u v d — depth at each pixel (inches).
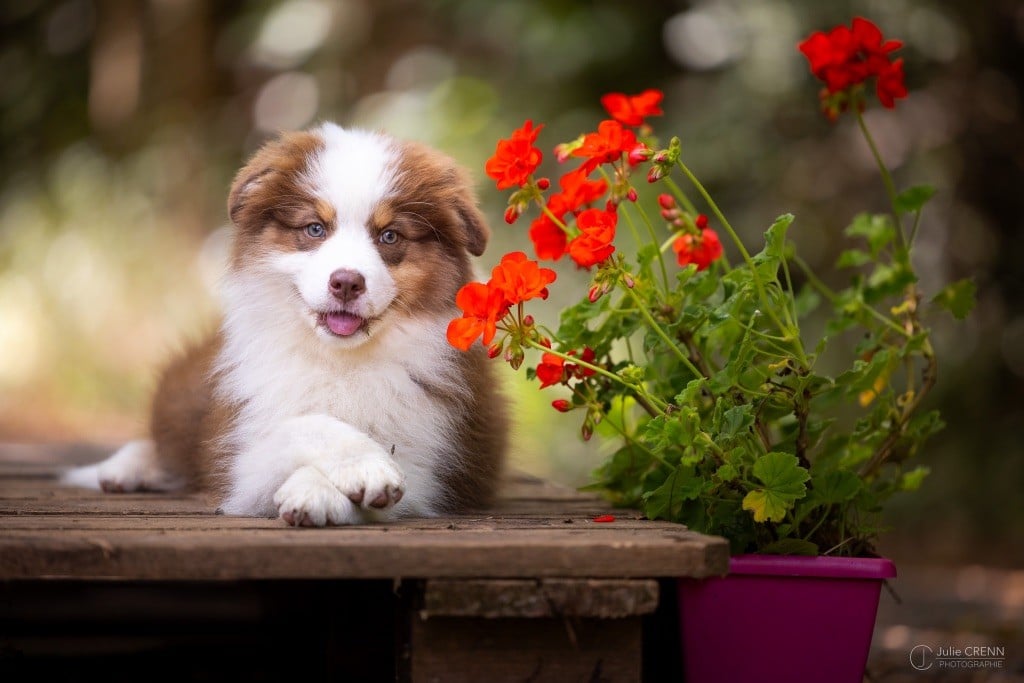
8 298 680.4
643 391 188.5
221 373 210.2
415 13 704.4
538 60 581.9
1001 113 492.7
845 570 162.4
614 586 147.8
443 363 205.5
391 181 202.2
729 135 519.2
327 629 195.3
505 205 573.3
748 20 510.9
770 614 162.9
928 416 200.4
